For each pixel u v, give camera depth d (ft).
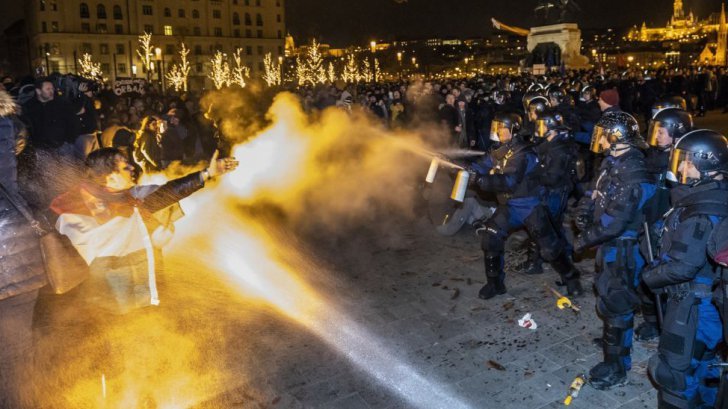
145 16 286.46
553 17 109.19
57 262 10.19
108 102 49.70
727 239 8.73
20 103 24.81
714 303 9.39
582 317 15.88
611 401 11.98
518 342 14.60
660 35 583.17
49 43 269.03
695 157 8.95
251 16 312.29
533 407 11.88
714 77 73.26
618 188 11.45
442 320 15.99
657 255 10.49
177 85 244.42
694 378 9.96
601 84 61.82
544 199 16.11
